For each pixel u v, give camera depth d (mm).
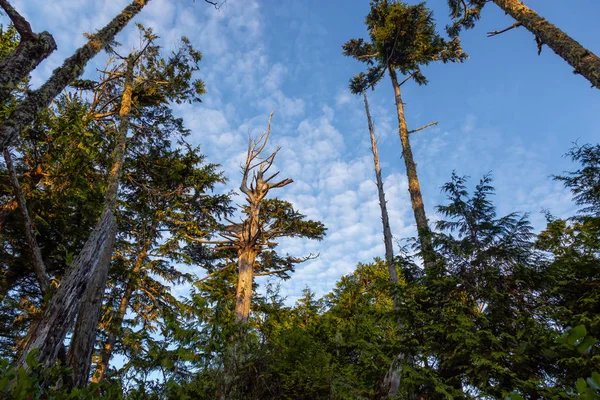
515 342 5410
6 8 4258
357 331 7418
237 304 12547
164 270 15477
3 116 7715
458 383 5797
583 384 1040
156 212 14750
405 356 6273
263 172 17359
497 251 6805
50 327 5441
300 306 9805
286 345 6977
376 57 17047
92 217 11055
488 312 6355
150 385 2967
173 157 15242
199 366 3387
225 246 15820
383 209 11602
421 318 6609
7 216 10086
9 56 4266
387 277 13156
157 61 12852
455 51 15953
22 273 10914
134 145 14102
